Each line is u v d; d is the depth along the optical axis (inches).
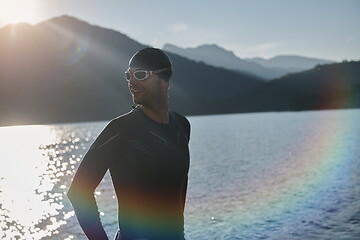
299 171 1353.3
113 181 105.3
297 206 785.6
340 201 813.2
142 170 102.1
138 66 105.7
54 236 669.9
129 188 102.3
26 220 805.2
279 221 673.6
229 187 1076.5
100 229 99.0
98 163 99.0
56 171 1780.3
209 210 779.4
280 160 1728.6
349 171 1283.2
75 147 3329.2
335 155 1806.1
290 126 4798.2
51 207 943.0
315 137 2997.0
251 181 1174.3
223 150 2356.1
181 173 109.4
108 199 968.9
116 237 106.3
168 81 110.7
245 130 4503.0
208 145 2783.0
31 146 3582.7
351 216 684.7
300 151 2074.3
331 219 671.1
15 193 1187.9
